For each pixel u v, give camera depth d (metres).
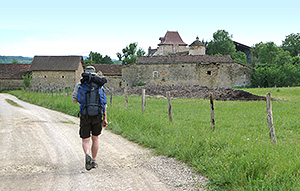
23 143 7.66
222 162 5.30
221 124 11.28
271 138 7.47
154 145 7.51
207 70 54.56
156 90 35.78
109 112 12.38
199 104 20.16
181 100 24.47
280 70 49.88
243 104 19.45
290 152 5.98
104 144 7.89
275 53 67.12
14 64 69.44
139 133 8.63
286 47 88.38
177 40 86.00
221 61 54.31
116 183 4.80
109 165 5.85
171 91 33.28
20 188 4.54
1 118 12.69
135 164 5.94
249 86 53.25
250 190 4.11
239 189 4.24
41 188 4.54
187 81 54.56
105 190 4.48
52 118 13.23
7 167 5.59
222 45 86.44
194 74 54.41
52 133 9.22
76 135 9.11
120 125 10.04
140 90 36.78
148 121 9.96
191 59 55.22
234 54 85.06
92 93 5.34
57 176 5.12
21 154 6.56
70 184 4.72
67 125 11.13
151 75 55.34
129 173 5.36
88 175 5.19
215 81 54.66
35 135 8.75
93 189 4.52
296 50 87.25
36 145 7.47
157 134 8.60
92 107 5.29
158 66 55.06
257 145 6.25
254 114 14.33
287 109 16.22
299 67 50.56
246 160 5.00
